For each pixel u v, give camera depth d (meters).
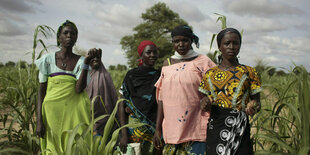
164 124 2.56
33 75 3.47
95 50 2.49
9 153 2.98
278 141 1.98
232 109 2.01
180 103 2.43
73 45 2.67
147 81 2.88
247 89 2.03
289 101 3.43
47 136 2.53
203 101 2.13
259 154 1.92
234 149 1.93
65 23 2.61
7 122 4.84
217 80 2.11
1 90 4.29
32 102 3.38
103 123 3.38
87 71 2.54
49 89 2.57
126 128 2.87
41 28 3.20
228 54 2.08
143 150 2.79
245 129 1.97
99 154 2.12
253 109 1.88
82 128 2.58
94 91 3.38
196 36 2.64
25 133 3.16
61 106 2.54
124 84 2.92
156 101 2.84
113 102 3.50
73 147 2.16
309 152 1.67
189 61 2.59
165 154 2.57
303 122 1.68
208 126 2.15
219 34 2.16
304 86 1.65
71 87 2.58
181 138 2.41
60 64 2.62
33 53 3.30
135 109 2.82
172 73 2.52
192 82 2.43
